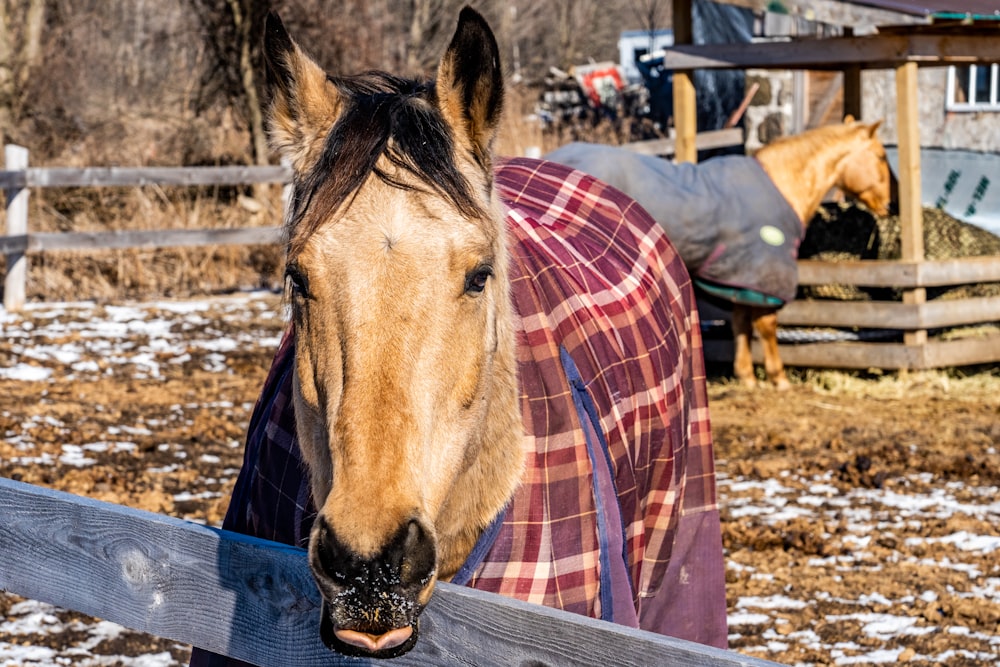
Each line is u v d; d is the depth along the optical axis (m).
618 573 2.22
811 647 3.75
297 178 1.89
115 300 10.55
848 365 8.09
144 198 12.23
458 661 1.63
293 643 1.75
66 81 16.00
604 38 33.00
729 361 8.41
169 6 17.95
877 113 13.09
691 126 8.69
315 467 1.86
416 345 1.64
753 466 5.85
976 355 8.12
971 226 8.81
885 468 5.90
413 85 2.03
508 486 2.03
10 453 5.52
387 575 1.51
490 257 1.77
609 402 2.37
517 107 17.89
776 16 13.88
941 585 4.31
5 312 9.66
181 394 7.14
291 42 1.93
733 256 7.28
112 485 5.13
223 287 11.51
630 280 2.83
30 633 3.77
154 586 1.90
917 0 7.80
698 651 1.39
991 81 12.27
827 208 8.98
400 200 1.68
